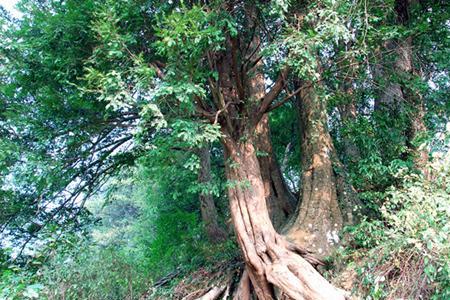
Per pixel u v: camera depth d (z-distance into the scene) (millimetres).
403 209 5176
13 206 8297
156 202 14172
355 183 7359
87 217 9406
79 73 5836
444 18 6543
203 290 6941
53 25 5566
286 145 10992
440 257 4305
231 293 6863
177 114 5270
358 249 6246
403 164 6383
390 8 5914
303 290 5168
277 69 6004
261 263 5770
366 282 5141
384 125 7184
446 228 4180
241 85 6547
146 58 5664
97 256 6684
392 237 5211
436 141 6129
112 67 5008
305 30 5512
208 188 5898
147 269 8359
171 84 4586
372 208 6965
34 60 5992
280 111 10883
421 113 7133
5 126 7156
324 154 7426
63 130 6945
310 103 7809
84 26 5555
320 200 6953
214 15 5004
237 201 6203
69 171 7816
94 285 6020
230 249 8258
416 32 6500
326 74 6414
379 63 6863
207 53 5324
